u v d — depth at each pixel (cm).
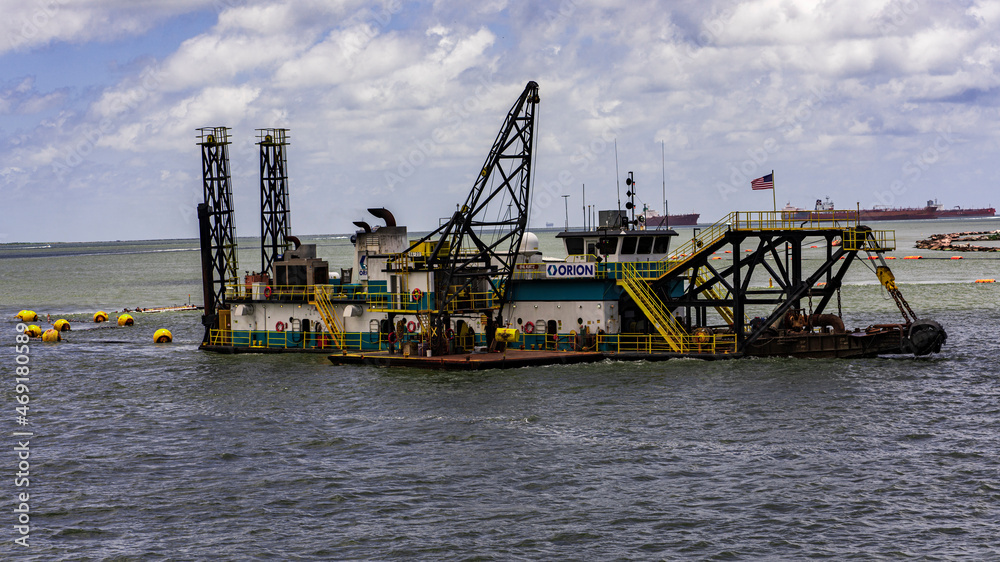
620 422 5203
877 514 3769
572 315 7169
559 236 7344
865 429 4966
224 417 5653
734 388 5947
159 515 3959
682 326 7306
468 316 7344
